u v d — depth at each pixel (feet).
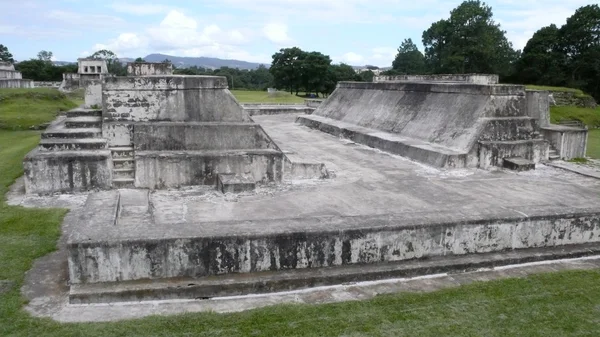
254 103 93.56
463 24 146.72
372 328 14.88
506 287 17.89
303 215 25.55
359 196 29.55
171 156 30.32
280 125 66.08
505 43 152.15
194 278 17.21
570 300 17.07
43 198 28.04
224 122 33.01
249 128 32.65
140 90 31.83
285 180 33.32
